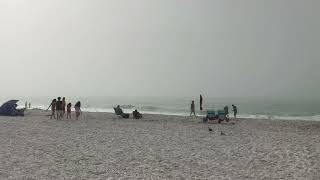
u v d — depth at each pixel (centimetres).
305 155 1806
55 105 4012
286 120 4253
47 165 1518
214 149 1977
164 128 3081
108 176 1335
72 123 3438
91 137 2417
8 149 1905
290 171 1446
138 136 2498
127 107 8731
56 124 3306
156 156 1753
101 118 4222
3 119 3831
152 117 4481
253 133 2795
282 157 1752
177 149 1966
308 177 1345
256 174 1391
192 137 2486
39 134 2550
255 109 8956
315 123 3878
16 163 1546
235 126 3406
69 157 1703
